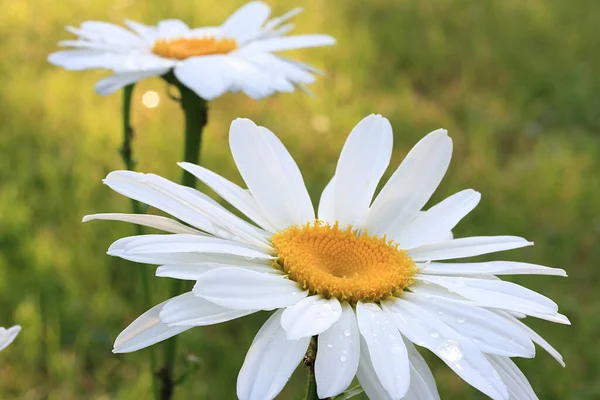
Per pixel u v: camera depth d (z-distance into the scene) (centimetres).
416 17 106
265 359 40
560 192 71
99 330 57
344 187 44
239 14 53
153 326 41
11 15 93
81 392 55
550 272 42
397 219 44
